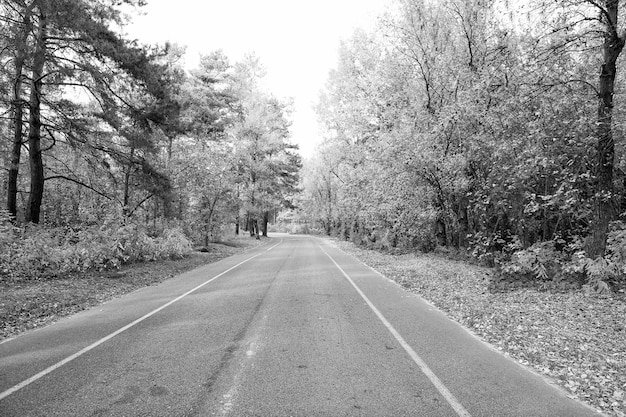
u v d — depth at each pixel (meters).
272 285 11.76
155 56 16.44
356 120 26.12
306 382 4.57
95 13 14.38
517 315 7.80
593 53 11.73
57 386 4.48
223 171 26.91
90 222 19.23
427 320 7.55
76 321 7.65
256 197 40.78
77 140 15.60
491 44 16.39
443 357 5.47
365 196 23.91
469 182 15.21
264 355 5.51
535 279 10.51
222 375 4.79
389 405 4.01
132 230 16.47
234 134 39.47
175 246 19.97
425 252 21.17
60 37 14.02
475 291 10.47
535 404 4.07
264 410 3.89
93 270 13.66
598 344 5.95
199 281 12.81
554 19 10.70
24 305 8.53
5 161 15.21
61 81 14.94
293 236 58.88
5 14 13.16
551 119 11.27
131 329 6.94
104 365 5.15
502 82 13.47
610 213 9.57
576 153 10.99
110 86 15.52
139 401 4.10
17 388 4.43
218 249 27.31
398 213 20.36
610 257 9.25
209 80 34.25
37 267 11.92
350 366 5.10
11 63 13.70
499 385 4.54
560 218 12.14
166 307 8.78
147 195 22.33
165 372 4.89
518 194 12.55
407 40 19.22
